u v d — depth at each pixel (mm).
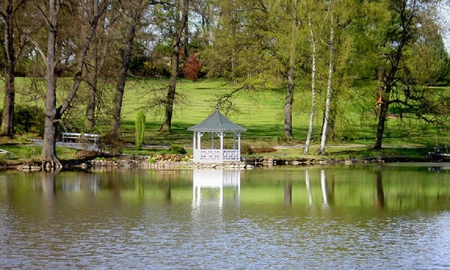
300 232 27484
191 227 28297
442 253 24172
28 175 46188
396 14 61281
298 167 54938
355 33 58656
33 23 53719
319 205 34125
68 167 51656
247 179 45219
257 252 24219
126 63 61281
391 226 28766
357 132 60625
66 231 27359
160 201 35125
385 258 23516
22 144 54531
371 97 61312
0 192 37844
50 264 22609
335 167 55031
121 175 47000
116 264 22625
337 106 59219
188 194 37750
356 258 23500
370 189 40156
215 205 33969
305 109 60500
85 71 54969
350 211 32406
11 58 54594
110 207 33156
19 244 25172
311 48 58844
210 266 22469
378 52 61000
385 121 67250
